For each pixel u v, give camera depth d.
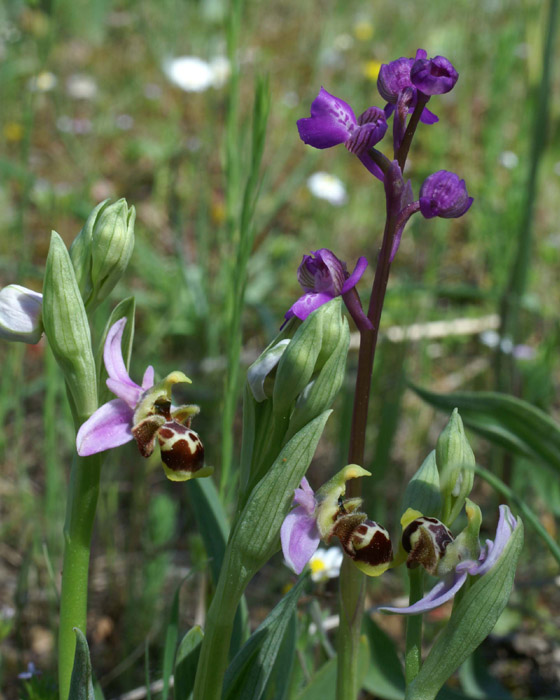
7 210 0.73
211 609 0.30
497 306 0.68
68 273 0.30
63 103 0.90
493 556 0.29
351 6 1.11
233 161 0.41
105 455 0.31
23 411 0.59
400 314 0.67
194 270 0.68
